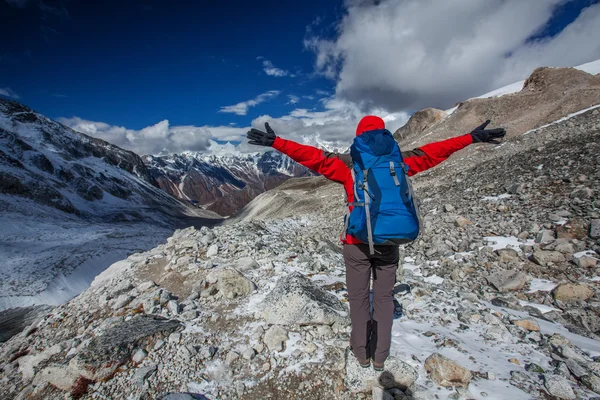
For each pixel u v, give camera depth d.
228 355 3.82
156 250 9.56
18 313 33.84
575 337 4.00
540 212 9.05
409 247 9.52
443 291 5.55
